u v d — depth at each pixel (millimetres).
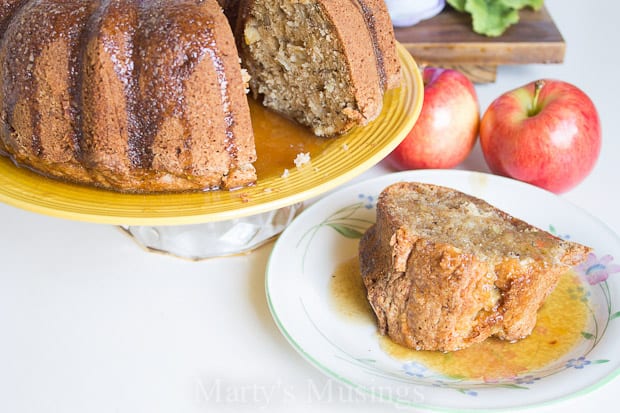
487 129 729
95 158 629
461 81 744
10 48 639
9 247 702
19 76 635
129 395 603
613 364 579
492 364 597
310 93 707
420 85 718
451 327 599
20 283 674
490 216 645
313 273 650
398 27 837
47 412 595
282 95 727
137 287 670
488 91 829
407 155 745
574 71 854
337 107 697
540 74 852
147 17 631
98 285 672
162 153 630
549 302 633
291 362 621
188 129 627
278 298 623
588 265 648
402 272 607
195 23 627
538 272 597
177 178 637
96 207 624
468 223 632
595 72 853
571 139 700
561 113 701
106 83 621
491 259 597
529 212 686
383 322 617
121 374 615
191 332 639
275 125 723
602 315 618
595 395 596
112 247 703
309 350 589
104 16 626
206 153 632
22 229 718
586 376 574
